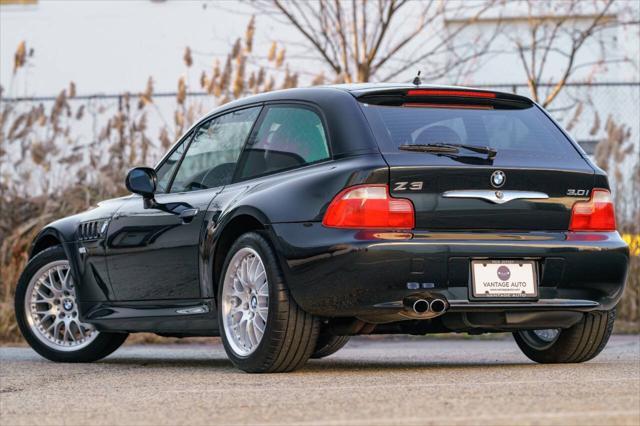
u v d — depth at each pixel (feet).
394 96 26.40
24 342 49.98
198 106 59.72
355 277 24.16
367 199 24.39
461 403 18.65
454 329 26.18
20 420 18.74
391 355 36.32
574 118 62.28
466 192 24.99
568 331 28.12
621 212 57.88
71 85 60.23
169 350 41.98
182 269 29.30
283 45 85.40
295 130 27.12
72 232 33.94
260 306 26.17
